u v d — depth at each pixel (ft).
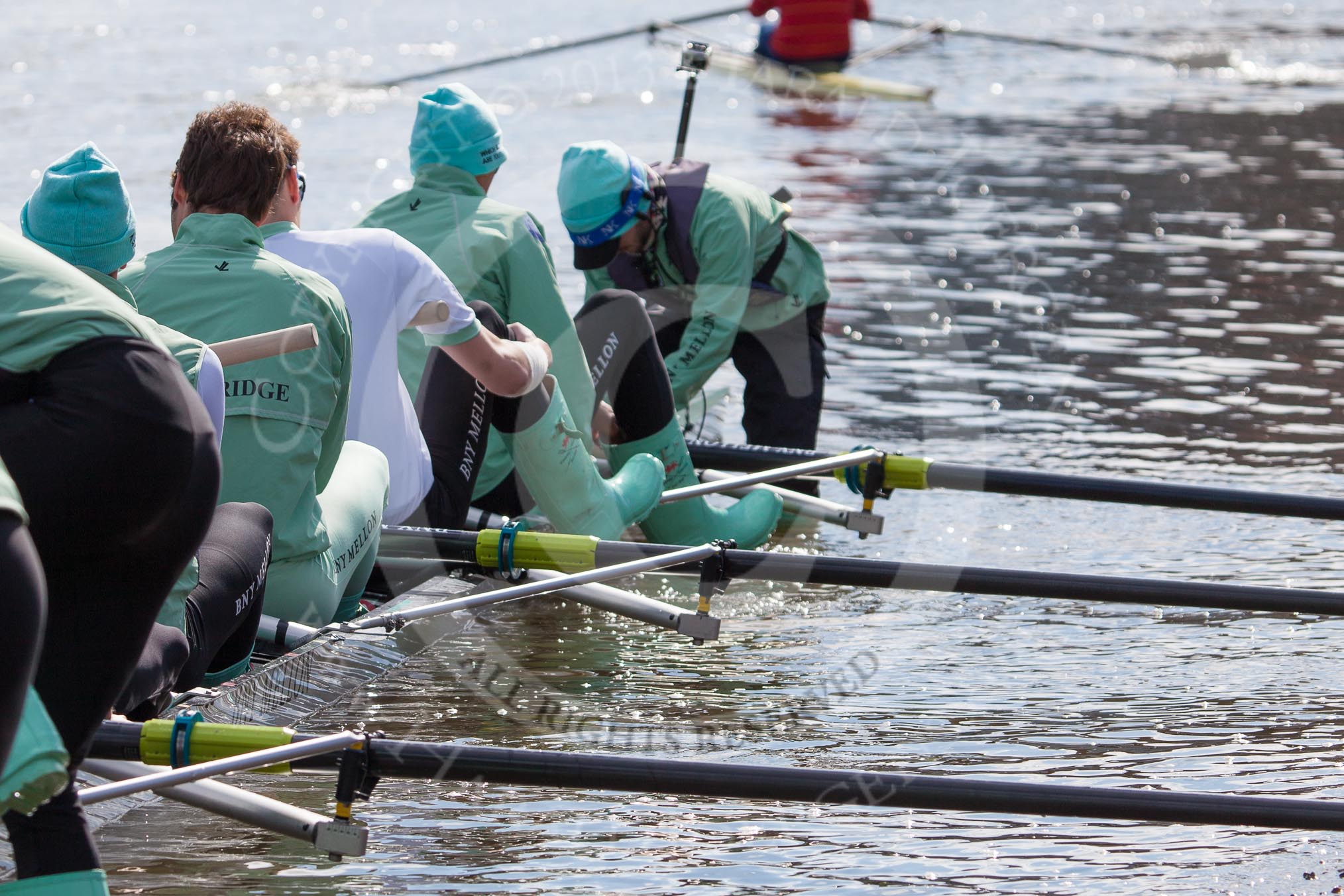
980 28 275.80
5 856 28.55
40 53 222.07
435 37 249.14
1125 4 336.90
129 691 31.60
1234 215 127.75
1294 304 97.66
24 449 23.21
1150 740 38.37
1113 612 49.60
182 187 41.45
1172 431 70.79
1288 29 281.13
